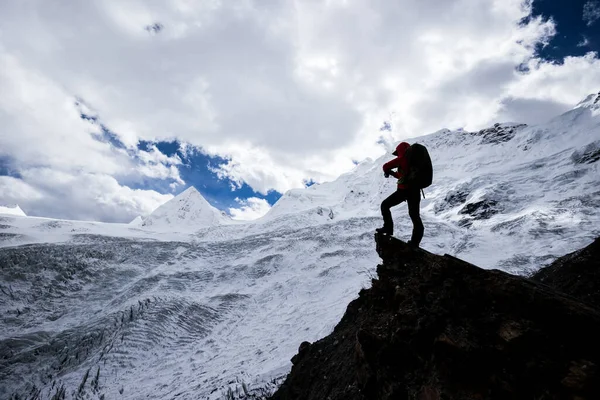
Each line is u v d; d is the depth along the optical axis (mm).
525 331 4047
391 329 5629
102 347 50500
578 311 3867
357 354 6320
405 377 5105
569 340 3816
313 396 10578
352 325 12250
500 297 4629
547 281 13375
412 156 6188
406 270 6383
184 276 83312
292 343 43969
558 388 3527
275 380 28016
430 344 4980
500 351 4152
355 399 7191
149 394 38625
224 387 32281
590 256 11383
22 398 38938
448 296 5137
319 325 47312
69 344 50531
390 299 6375
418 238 6496
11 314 60156
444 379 4410
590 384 3248
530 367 3805
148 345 52688
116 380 43906
